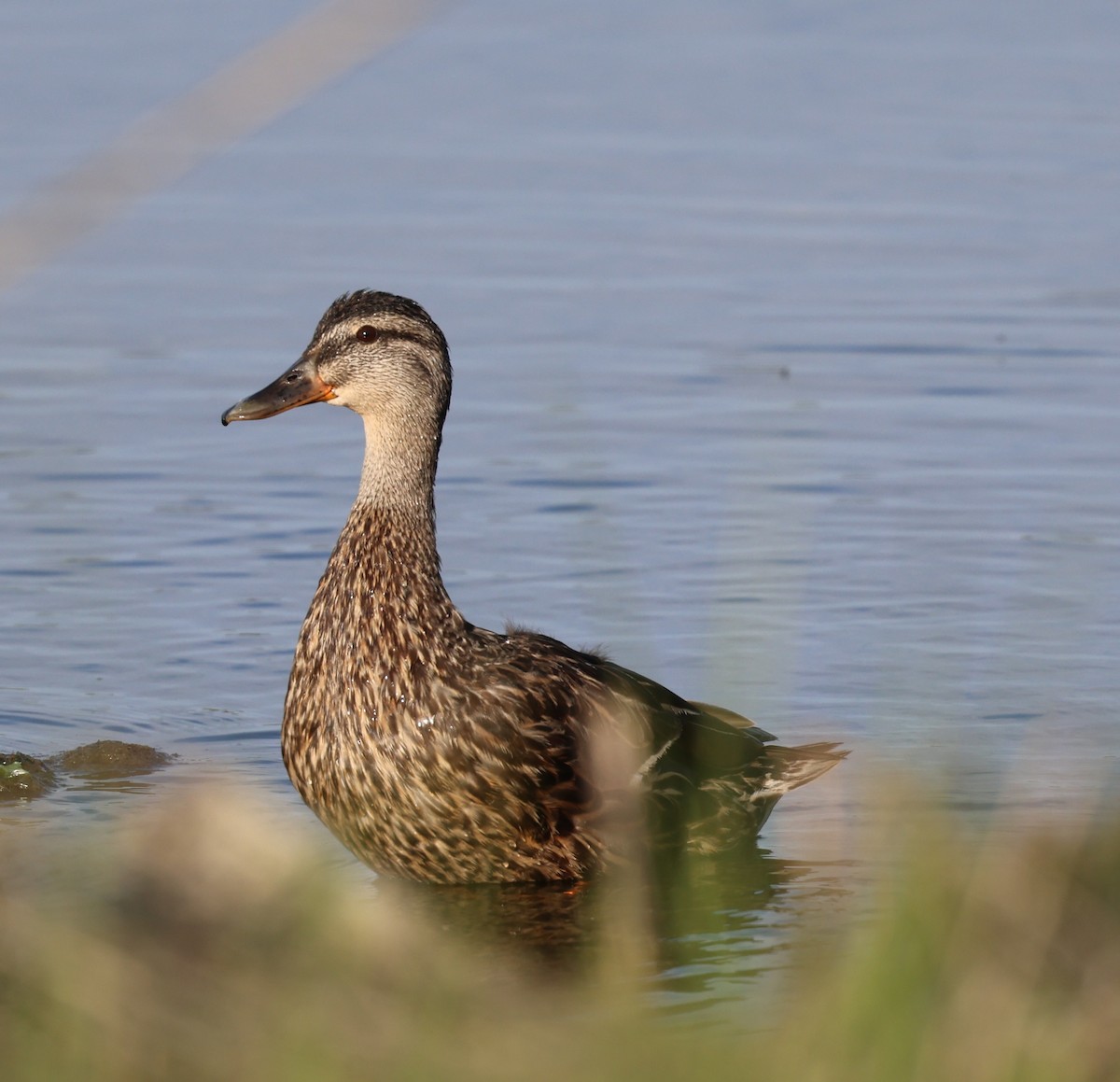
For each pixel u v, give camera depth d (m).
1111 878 7.16
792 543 15.95
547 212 28.02
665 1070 5.98
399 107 34.72
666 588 15.03
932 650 13.78
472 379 20.92
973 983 6.30
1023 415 19.66
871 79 36.31
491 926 9.84
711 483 17.59
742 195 28.89
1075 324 22.80
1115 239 26.56
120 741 12.40
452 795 10.30
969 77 36.44
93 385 20.77
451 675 10.34
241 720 13.02
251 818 6.30
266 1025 5.90
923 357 21.62
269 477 18.06
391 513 10.65
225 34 36.12
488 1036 6.11
